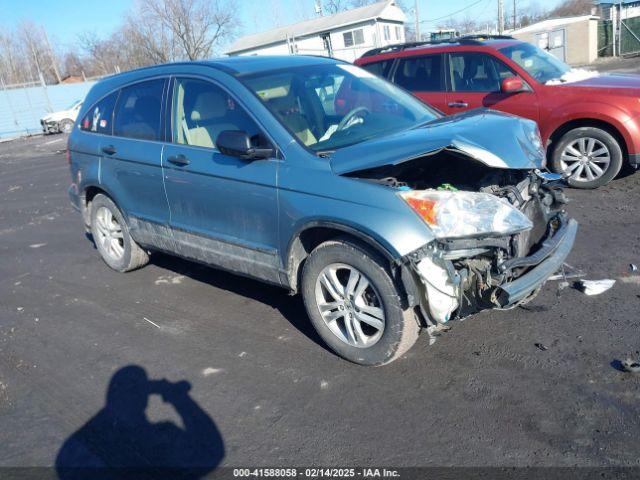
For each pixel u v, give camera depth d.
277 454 2.98
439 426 3.05
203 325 4.48
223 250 4.30
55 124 28.16
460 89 7.60
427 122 4.31
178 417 3.37
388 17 36.88
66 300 5.31
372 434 3.05
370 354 3.54
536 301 4.26
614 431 2.88
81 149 5.55
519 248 3.41
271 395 3.48
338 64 4.85
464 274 3.21
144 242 5.18
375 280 3.35
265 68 4.41
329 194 3.45
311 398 3.41
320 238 3.79
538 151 3.78
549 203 4.04
